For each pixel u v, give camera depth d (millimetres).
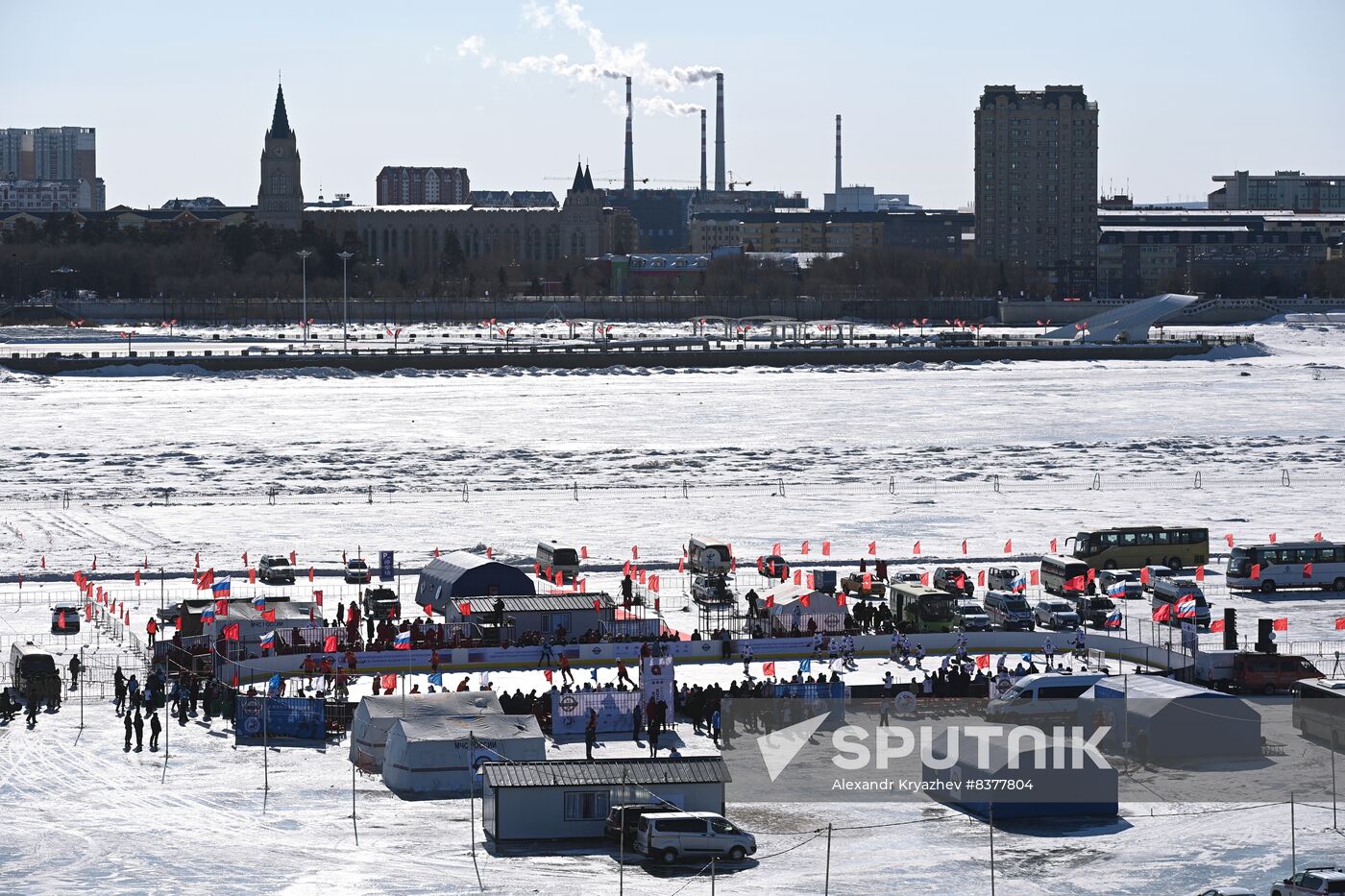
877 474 197250
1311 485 187000
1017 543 149375
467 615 107562
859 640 107562
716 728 83625
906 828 69812
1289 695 94625
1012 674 92812
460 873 63812
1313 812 71312
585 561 140250
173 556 143375
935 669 100688
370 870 64000
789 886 62188
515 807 67688
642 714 85875
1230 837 67938
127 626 112438
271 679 88188
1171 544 136125
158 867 64125
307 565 139125
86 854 65750
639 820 66875
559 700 85000
